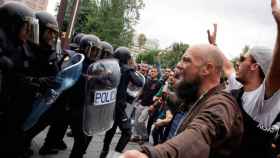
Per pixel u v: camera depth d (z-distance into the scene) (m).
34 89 3.96
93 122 4.77
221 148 1.63
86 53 4.85
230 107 1.65
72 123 4.75
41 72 4.15
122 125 5.57
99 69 4.71
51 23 4.18
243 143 2.01
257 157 2.00
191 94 1.91
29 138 4.48
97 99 4.71
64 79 4.34
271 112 2.04
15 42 3.76
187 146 1.31
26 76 3.91
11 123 3.88
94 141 7.45
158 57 8.90
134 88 6.24
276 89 1.97
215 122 1.50
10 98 3.76
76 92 4.69
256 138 2.02
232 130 1.65
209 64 1.86
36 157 5.36
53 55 4.27
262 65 2.28
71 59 4.68
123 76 5.55
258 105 2.05
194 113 1.74
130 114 6.33
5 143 3.98
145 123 8.01
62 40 9.98
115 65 4.84
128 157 1.22
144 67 9.76
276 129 2.06
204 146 1.36
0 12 3.72
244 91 2.31
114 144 7.62
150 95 7.98
